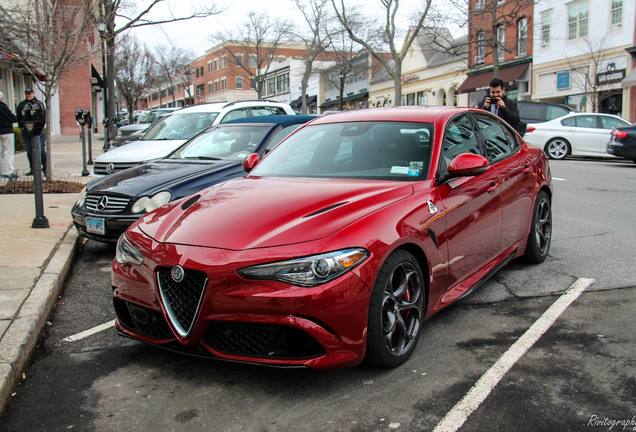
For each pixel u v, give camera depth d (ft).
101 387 10.58
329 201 11.18
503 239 15.14
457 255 12.60
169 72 238.68
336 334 9.60
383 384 10.21
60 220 24.71
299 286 9.38
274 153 15.25
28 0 33.32
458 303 14.52
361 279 9.75
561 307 13.87
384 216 10.68
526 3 91.40
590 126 58.80
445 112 14.62
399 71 103.04
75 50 35.12
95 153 68.64
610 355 11.11
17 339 11.84
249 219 10.73
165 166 21.50
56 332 13.51
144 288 10.70
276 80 254.88
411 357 11.32
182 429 9.03
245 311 9.48
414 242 10.92
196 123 32.96
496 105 24.86
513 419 8.93
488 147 15.60
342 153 13.91
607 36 86.53
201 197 12.78
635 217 24.91
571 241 20.83
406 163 12.95
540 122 61.46
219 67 286.05
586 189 34.53
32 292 14.92
